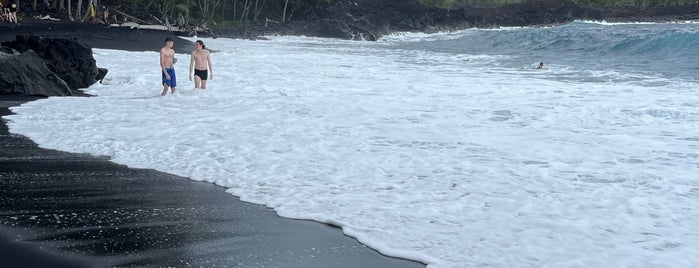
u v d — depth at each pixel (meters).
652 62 30.88
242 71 23.56
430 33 90.50
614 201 7.04
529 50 44.59
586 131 11.47
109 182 8.08
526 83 20.34
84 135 11.01
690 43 34.75
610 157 9.34
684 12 115.81
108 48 35.09
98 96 16.72
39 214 6.69
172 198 7.40
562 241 5.84
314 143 10.30
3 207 6.93
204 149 9.89
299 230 6.33
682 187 7.62
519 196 7.26
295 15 87.94
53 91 16.56
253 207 7.07
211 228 6.37
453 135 11.04
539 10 110.25
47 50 18.92
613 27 77.50
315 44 55.53
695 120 12.62
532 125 12.08
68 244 5.83
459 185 7.75
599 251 5.60
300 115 13.23
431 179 8.05
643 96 16.47
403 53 41.94
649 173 8.34
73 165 8.97
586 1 123.12
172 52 16.78
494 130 11.55
